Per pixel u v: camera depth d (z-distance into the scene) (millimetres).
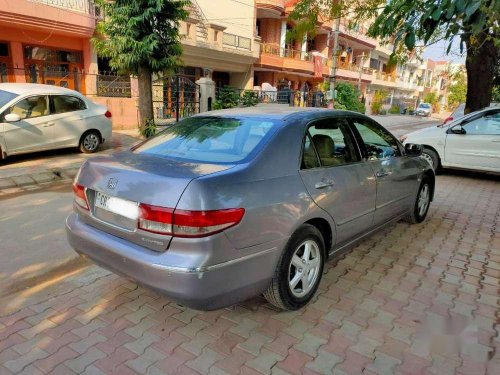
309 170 3176
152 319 3057
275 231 2789
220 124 3447
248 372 2502
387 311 3201
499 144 7801
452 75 12062
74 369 2516
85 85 15914
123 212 2736
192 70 21500
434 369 2559
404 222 5348
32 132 8430
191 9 19891
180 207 2434
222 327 2965
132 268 2643
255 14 24766
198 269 2424
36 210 5734
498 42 4203
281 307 3084
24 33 14078
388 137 4535
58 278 3707
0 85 8781
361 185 3672
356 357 2654
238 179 2660
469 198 6812
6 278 3699
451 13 2840
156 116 16641
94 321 3023
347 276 3781
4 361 2576
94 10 15047
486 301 3383
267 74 27906
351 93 31141
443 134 8453
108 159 3182
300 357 2646
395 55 4684
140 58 10922
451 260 4188
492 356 2691
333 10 6371
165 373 2488
